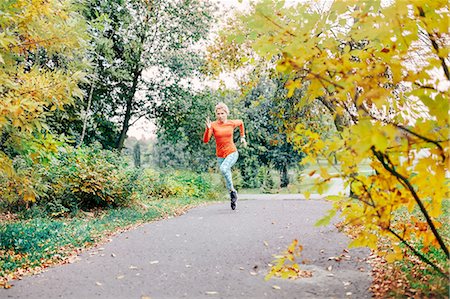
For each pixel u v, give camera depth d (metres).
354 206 3.68
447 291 3.66
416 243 5.45
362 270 4.76
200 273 4.91
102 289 4.44
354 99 3.07
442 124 2.96
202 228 7.50
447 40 3.29
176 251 5.97
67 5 7.18
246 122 28.03
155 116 26.62
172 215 9.82
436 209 3.42
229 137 9.73
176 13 24.59
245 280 4.60
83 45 7.38
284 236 6.63
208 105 26.52
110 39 20.86
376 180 3.43
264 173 27.73
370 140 2.69
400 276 4.36
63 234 7.37
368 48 3.42
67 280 4.79
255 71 15.64
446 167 2.98
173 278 4.76
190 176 18.73
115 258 5.73
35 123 6.23
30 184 7.34
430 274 4.28
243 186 28.52
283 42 3.35
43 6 6.42
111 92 25.31
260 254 5.66
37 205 10.34
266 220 8.06
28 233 7.08
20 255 6.06
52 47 7.09
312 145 3.28
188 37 25.19
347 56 3.16
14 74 6.52
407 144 3.00
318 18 3.34
